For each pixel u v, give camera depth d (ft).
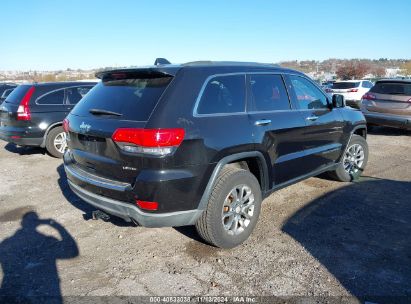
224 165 10.43
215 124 10.25
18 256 11.02
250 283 9.48
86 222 13.42
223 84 11.09
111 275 9.95
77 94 24.56
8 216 14.06
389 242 11.55
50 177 19.39
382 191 16.33
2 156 24.75
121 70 10.82
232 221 11.14
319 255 10.80
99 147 10.18
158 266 10.36
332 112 15.66
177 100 9.68
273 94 12.87
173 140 9.18
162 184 9.11
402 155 23.66
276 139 12.32
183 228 12.82
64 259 10.81
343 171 17.07
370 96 31.14
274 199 15.49
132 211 9.50
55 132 23.56
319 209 14.33
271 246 11.41
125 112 9.89
